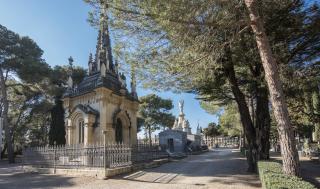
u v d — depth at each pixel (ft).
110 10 33.27
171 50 35.06
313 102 84.53
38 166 60.70
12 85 110.73
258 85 48.08
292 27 39.86
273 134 131.85
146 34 34.30
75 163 54.13
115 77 84.28
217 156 110.42
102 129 70.59
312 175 47.93
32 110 122.72
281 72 41.55
